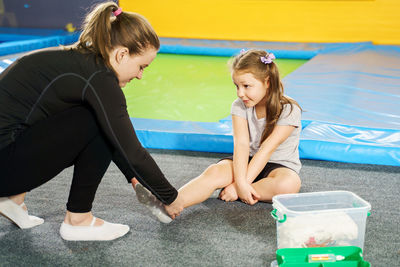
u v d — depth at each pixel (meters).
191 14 5.55
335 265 1.17
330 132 2.22
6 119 1.24
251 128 1.75
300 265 1.19
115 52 1.25
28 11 6.59
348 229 1.27
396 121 2.35
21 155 1.26
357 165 2.08
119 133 1.26
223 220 1.58
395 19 4.96
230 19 5.46
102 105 1.23
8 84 1.25
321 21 5.19
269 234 1.48
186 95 3.35
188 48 5.14
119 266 1.29
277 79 1.62
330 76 3.51
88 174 1.37
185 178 1.94
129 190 1.84
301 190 1.81
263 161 1.65
